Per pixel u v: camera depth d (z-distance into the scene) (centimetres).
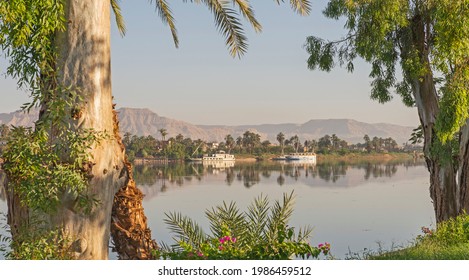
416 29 1703
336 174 11888
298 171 13475
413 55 1669
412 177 10662
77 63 957
